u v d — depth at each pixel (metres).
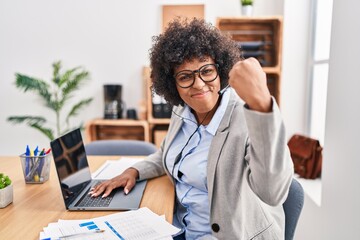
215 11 2.86
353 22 1.22
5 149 3.15
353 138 1.22
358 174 1.18
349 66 1.25
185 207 1.14
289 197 1.08
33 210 1.00
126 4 2.93
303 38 2.51
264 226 1.00
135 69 3.01
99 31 2.98
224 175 0.95
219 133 1.00
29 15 2.97
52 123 3.11
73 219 0.93
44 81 2.99
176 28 1.06
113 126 2.88
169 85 1.13
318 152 2.13
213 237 1.02
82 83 3.02
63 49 3.01
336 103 1.37
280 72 2.50
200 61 0.98
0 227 0.88
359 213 1.17
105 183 1.20
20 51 3.02
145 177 1.31
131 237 0.81
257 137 0.70
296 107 2.59
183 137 1.20
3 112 3.10
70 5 2.95
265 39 2.71
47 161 1.27
